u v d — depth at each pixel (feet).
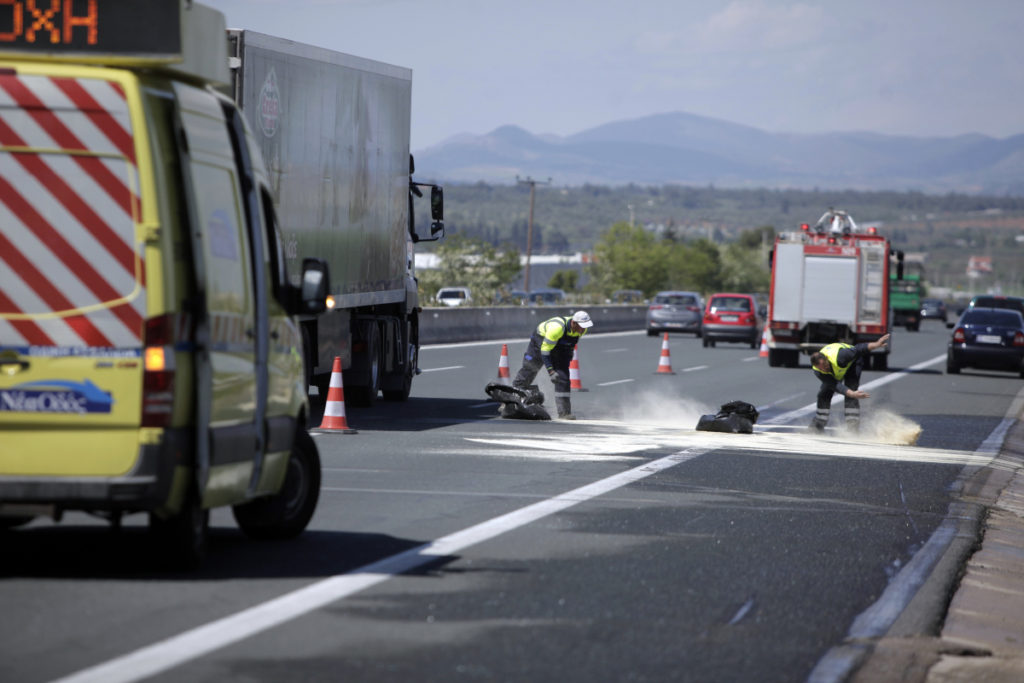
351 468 144.77
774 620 82.74
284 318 98.63
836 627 82.28
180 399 79.92
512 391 211.82
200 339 81.15
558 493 131.34
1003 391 337.52
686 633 78.07
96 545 95.45
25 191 79.00
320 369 196.75
